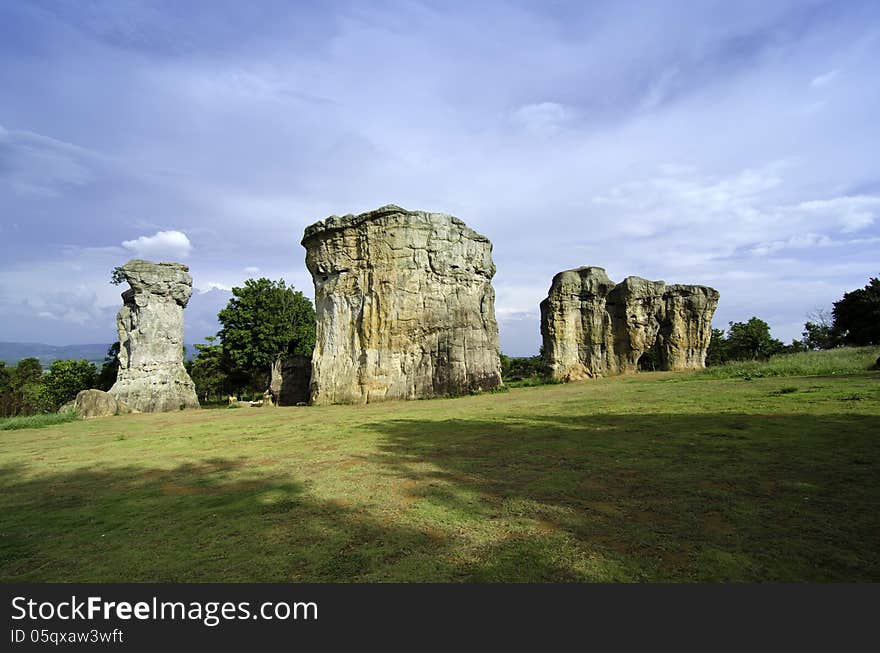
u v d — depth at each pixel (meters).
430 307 30.30
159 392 33.25
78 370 45.84
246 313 47.97
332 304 30.31
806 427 11.05
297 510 7.49
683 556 5.21
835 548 5.19
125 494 9.32
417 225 30.48
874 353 28.17
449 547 5.77
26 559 6.23
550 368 38.34
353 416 20.53
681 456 9.38
